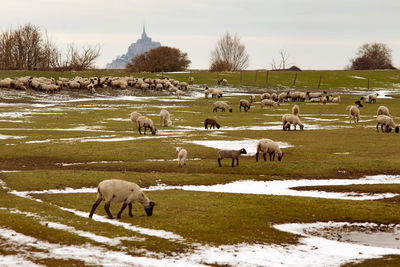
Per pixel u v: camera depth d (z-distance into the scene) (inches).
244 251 1006.4
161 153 2425.0
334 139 2918.3
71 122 3737.7
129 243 997.8
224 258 949.2
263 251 1017.5
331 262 963.3
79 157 2332.7
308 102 6053.2
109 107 5004.9
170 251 970.1
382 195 1668.3
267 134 3142.2
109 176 1849.2
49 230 1045.2
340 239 1182.9
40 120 3799.2
